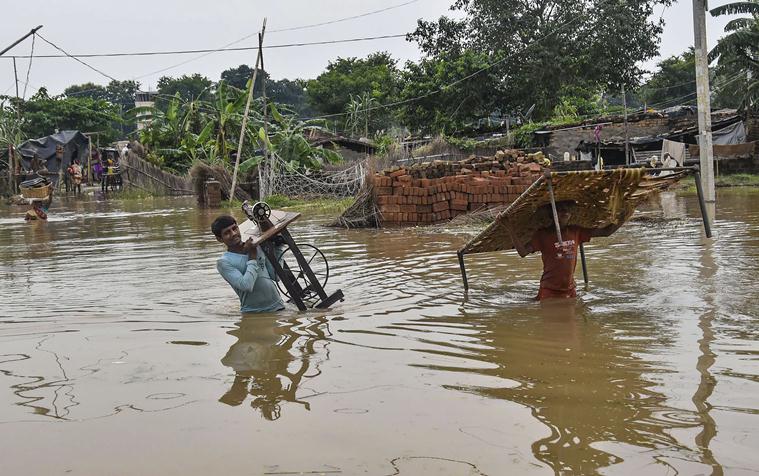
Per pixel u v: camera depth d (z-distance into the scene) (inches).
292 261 363.6
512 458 110.9
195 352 184.2
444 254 377.7
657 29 1598.2
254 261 232.8
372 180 590.9
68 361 178.4
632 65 1605.6
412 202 585.3
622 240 402.3
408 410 134.3
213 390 150.3
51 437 125.6
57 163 1615.4
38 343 199.2
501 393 143.3
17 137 1556.3
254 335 202.8
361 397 142.9
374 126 2137.1
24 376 165.5
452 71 1587.1
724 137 1266.0
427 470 107.2
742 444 113.2
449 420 128.4
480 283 284.4
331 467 109.0
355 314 229.9
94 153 1804.9
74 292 290.7
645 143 1262.3
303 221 669.3
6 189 1341.0
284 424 128.4
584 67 1601.9
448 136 1561.3
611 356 167.9
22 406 143.3
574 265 248.8
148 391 150.9
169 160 1496.1
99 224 709.3
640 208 656.4
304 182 1007.0
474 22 1652.3
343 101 2439.7
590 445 115.1
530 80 1574.8
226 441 121.0
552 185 228.7
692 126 1288.1
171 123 1504.7
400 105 1711.4
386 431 123.6
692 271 287.4
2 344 199.0
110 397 147.6
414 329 204.7
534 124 1382.9
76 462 114.2
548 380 150.9
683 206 653.9
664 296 239.9
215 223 234.8
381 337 195.8
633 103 2741.1
